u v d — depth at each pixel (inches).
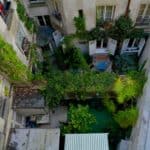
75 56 761.6
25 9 676.7
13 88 644.1
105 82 653.3
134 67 775.7
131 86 637.3
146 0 598.5
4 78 574.9
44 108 642.2
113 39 721.0
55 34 762.2
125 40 724.7
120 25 665.6
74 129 639.8
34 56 697.0
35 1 681.6
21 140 585.0
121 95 647.1
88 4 604.1
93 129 687.7
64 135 614.2
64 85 658.8
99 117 708.0
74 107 677.9
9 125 592.4
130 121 622.5
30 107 630.5
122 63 779.4
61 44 770.2
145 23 677.3
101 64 792.9
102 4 609.0
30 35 705.6
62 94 669.3
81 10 632.4
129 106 675.4
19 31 605.3
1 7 512.4
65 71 722.8
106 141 576.4
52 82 659.4
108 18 661.9
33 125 710.5
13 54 526.9
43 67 778.8
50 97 657.0
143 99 593.3
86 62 797.9
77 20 660.1
